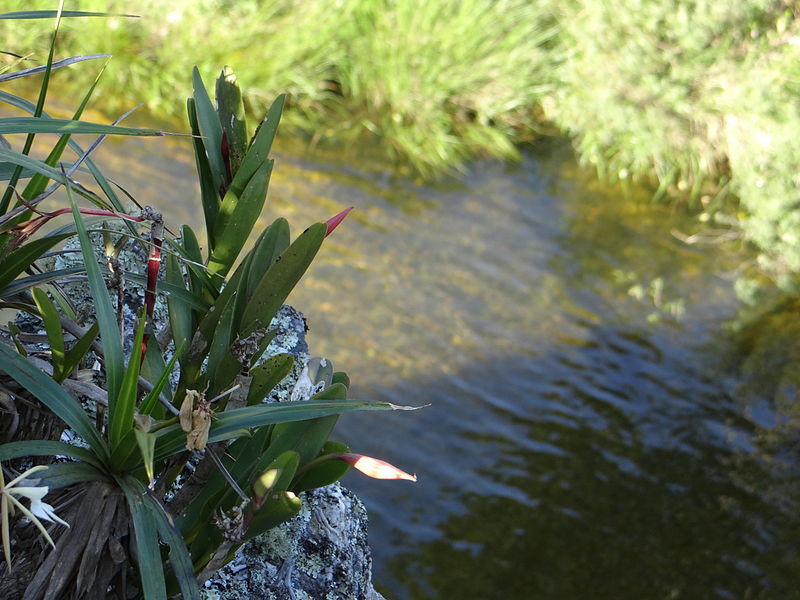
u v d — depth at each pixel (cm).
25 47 746
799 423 602
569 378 610
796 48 791
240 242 105
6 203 99
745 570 496
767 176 752
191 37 784
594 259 723
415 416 556
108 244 103
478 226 734
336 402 92
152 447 77
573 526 508
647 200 804
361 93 839
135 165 692
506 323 642
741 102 776
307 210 699
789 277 724
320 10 843
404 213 729
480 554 482
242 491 98
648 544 504
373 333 605
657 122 810
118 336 91
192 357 104
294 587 139
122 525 93
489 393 584
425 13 859
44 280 103
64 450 88
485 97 848
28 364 89
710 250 755
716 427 593
